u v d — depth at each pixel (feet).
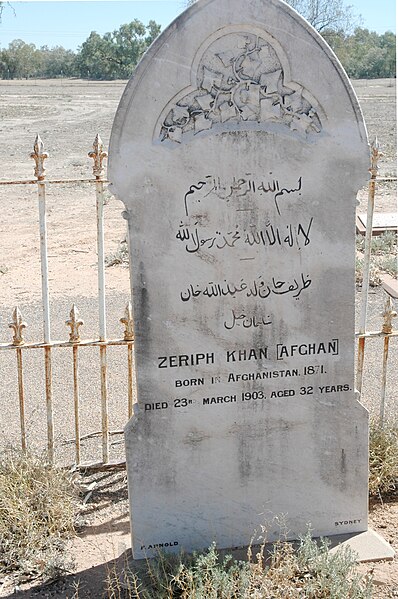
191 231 14.23
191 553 15.21
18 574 14.60
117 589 13.98
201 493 15.24
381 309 32.65
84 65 372.58
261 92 13.99
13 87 272.92
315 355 15.11
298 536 15.71
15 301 35.04
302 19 13.79
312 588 13.29
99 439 20.66
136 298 14.29
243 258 14.51
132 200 13.93
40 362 27.43
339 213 14.66
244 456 15.25
